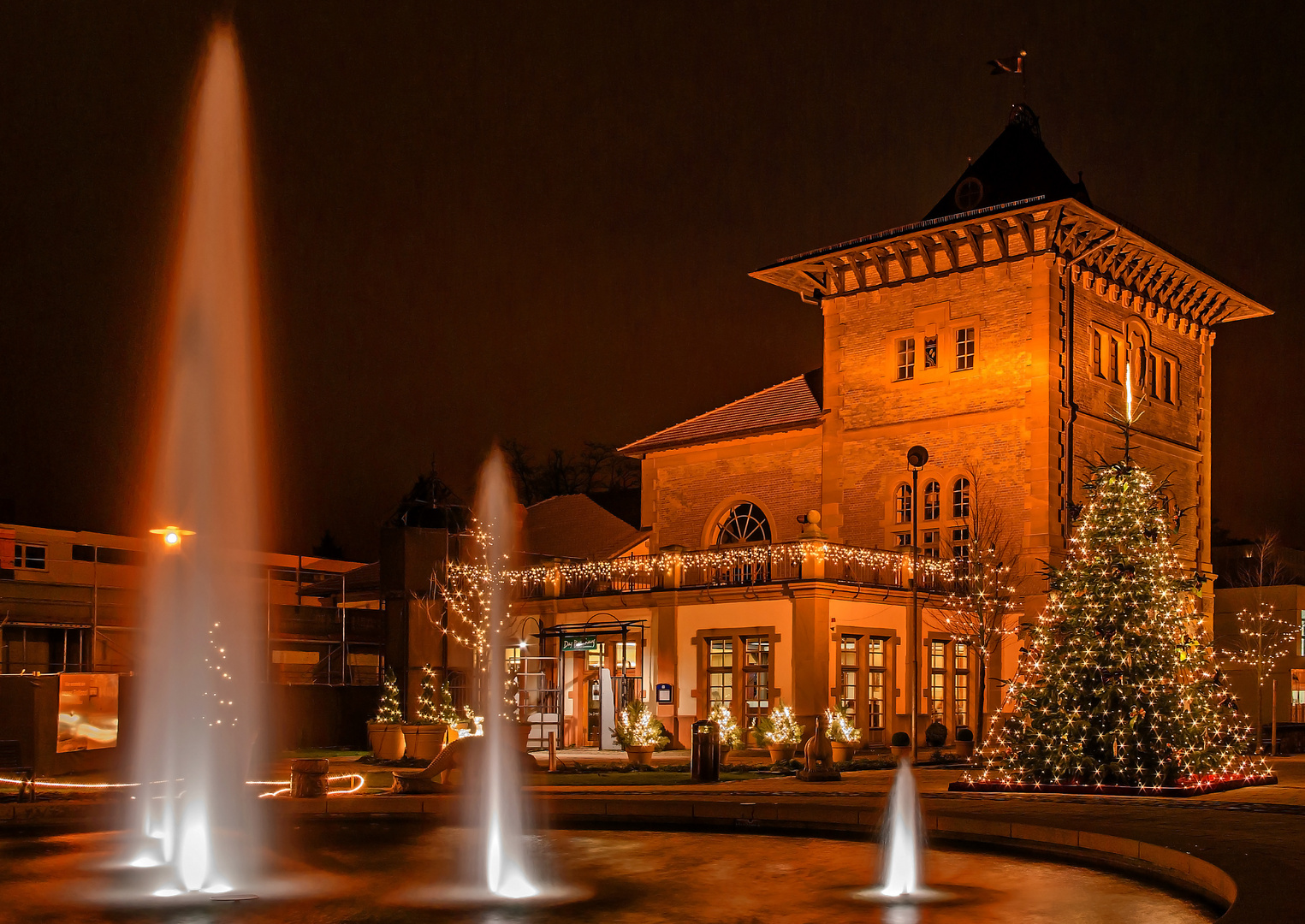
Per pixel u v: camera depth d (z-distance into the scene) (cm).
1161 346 3672
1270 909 887
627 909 1081
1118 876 1223
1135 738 1905
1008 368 3294
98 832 1576
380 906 1107
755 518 3772
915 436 3450
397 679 3341
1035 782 1941
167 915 1080
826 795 1858
